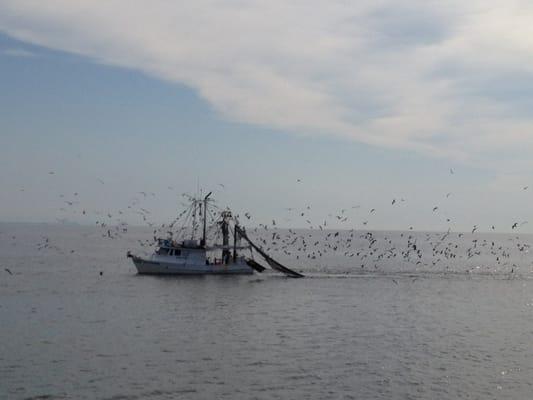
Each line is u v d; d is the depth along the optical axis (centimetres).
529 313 7112
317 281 9988
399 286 9619
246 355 4744
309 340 5303
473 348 5128
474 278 11325
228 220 10375
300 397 3791
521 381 4206
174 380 4088
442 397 3847
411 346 5141
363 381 4125
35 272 10825
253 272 10288
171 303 7325
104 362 4484
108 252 17550
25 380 4034
